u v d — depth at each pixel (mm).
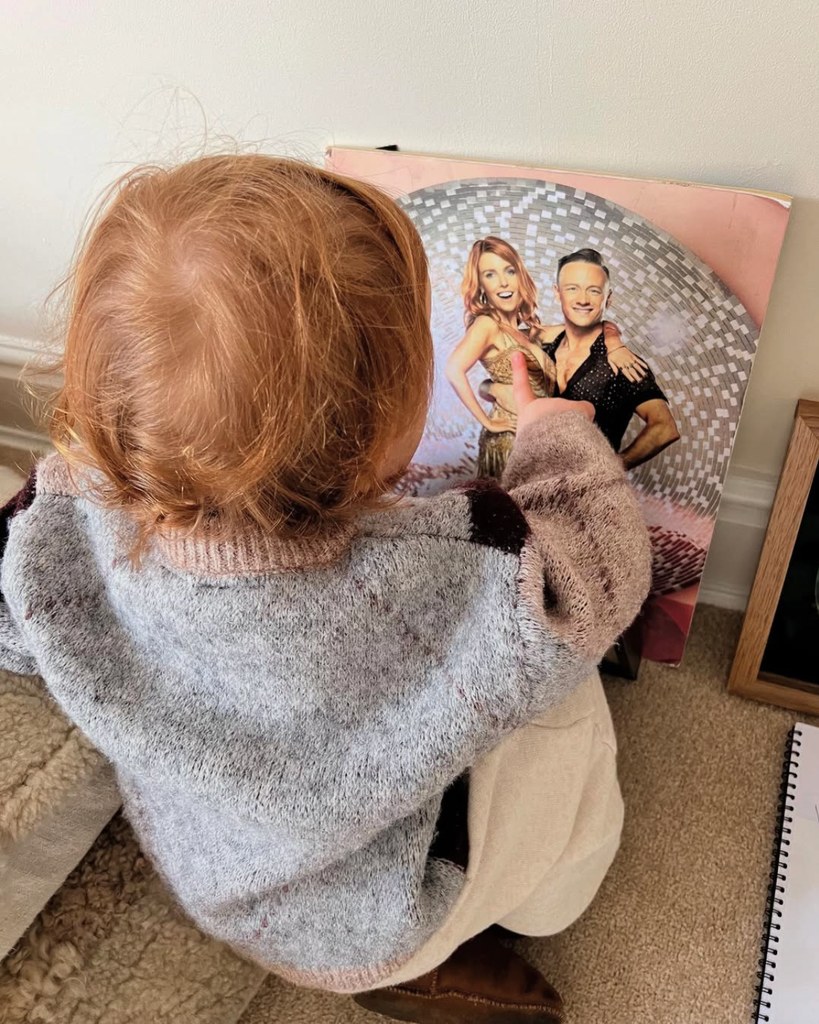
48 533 589
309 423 445
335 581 493
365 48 705
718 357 752
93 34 770
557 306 779
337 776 528
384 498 546
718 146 673
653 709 959
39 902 718
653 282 736
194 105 791
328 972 656
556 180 717
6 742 697
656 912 832
